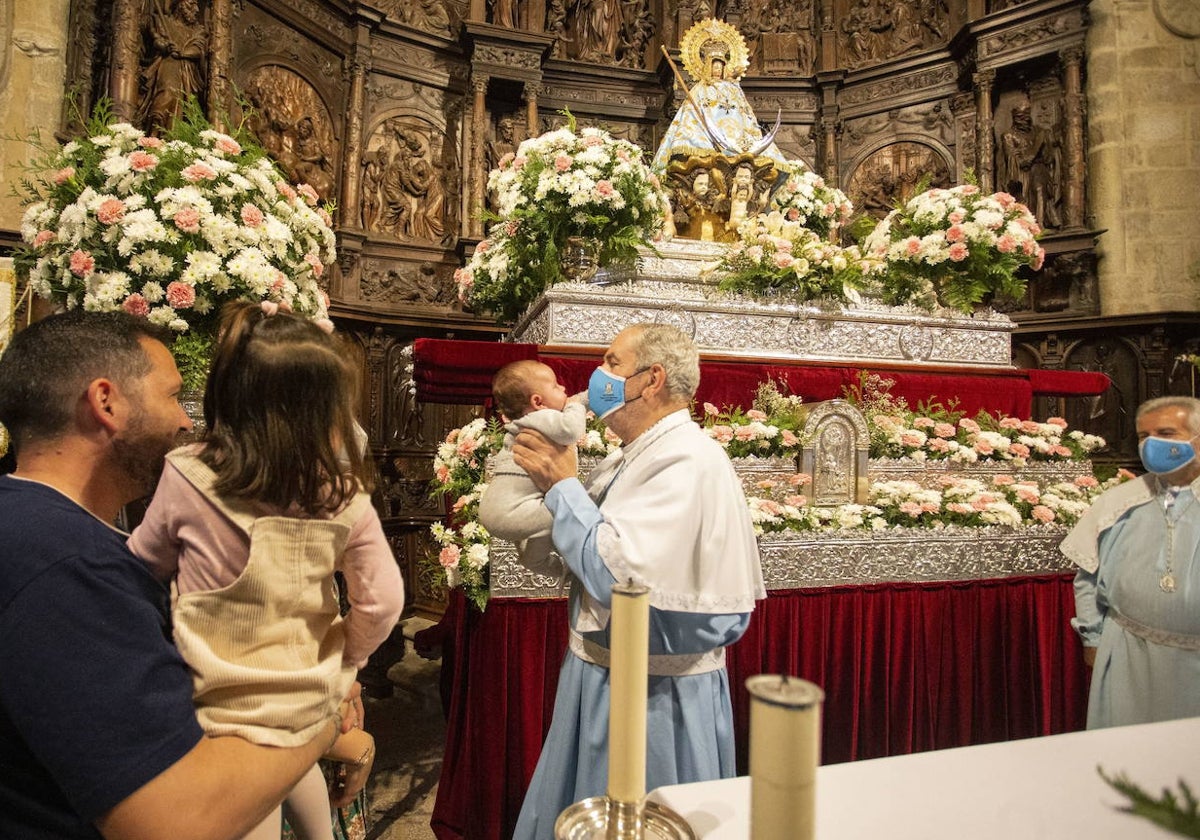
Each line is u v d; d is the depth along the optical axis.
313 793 1.79
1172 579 2.39
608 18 8.37
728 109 4.99
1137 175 6.77
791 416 3.15
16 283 3.20
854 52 8.36
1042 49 7.11
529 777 2.48
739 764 2.64
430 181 7.62
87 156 2.87
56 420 1.20
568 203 3.85
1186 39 6.80
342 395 1.15
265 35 6.44
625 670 0.85
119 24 5.19
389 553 1.30
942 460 3.42
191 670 1.06
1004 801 0.98
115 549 1.08
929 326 4.10
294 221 3.14
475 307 4.82
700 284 3.92
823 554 2.75
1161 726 1.24
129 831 0.94
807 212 4.80
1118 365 6.64
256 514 1.09
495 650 2.54
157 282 2.68
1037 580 3.01
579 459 2.89
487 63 7.66
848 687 2.75
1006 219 4.32
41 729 0.94
